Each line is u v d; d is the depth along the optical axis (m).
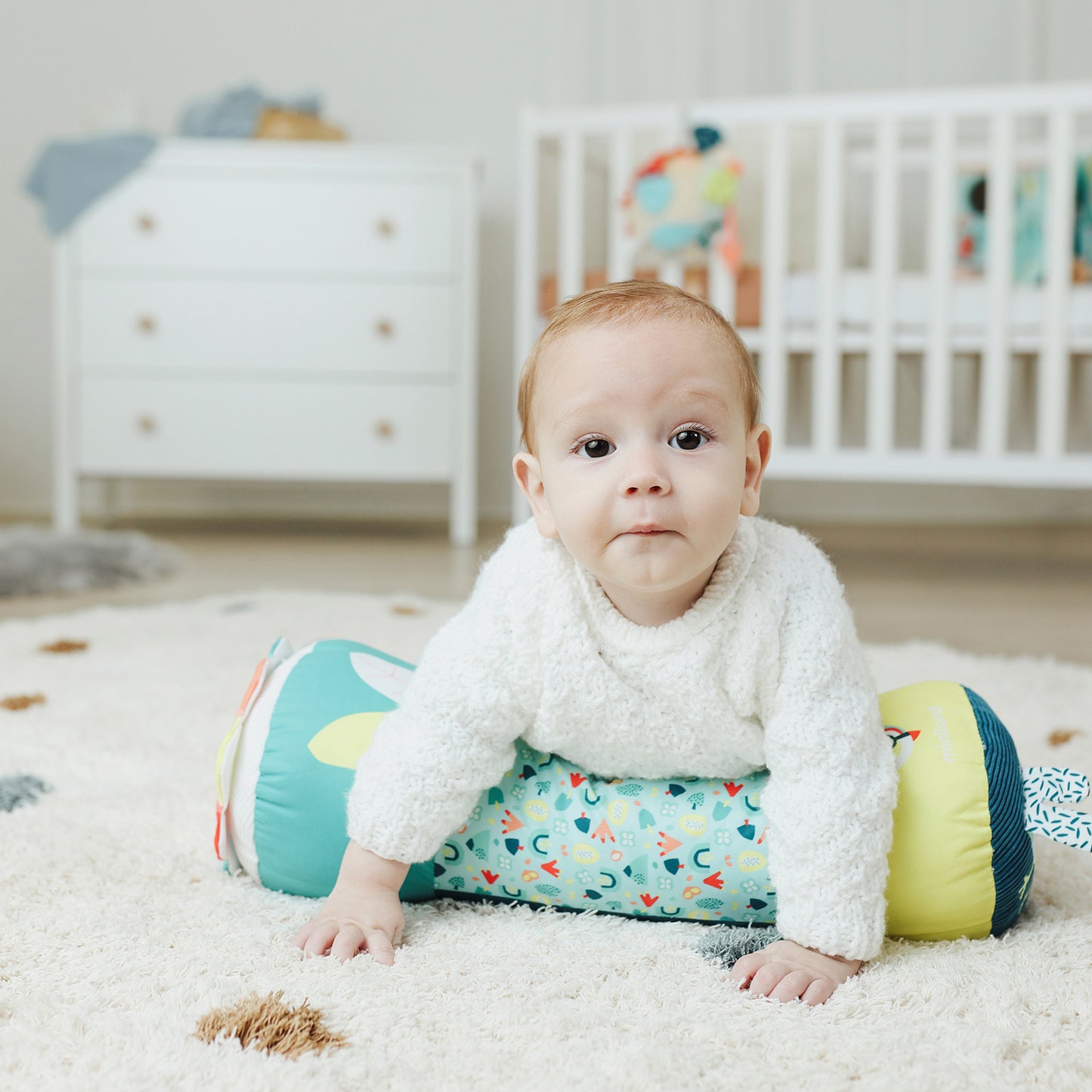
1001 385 2.38
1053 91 2.29
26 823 0.94
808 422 3.24
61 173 2.87
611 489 0.66
